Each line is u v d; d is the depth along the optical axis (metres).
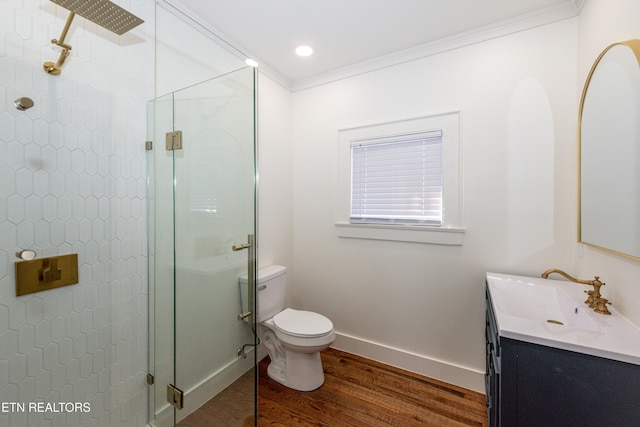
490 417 1.33
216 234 1.48
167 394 1.47
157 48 1.46
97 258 1.24
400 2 1.54
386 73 2.12
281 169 2.44
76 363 1.18
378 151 2.17
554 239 1.61
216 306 1.48
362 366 2.10
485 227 1.79
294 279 2.57
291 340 1.75
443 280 1.93
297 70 2.32
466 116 1.83
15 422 1.02
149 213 1.43
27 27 1.01
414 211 2.04
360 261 2.25
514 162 1.71
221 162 1.48
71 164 1.15
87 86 1.19
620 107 1.08
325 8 1.59
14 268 1.00
